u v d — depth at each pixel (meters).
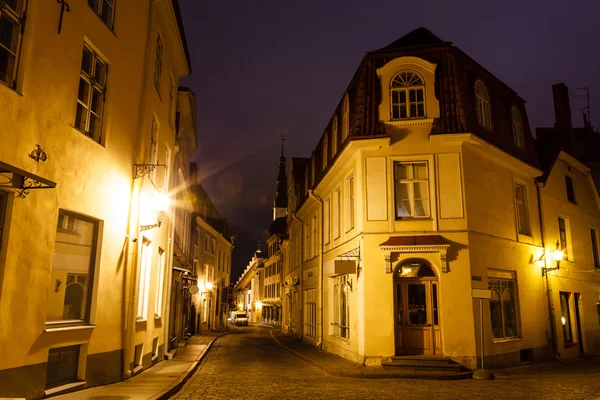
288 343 25.56
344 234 18.25
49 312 8.41
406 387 11.57
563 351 18.56
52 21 8.30
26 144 7.63
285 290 37.97
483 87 17.36
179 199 21.52
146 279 13.21
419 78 16.23
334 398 9.91
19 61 7.64
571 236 21.31
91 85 9.80
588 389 11.30
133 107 11.47
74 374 9.08
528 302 17.33
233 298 63.28
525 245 17.78
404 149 15.73
